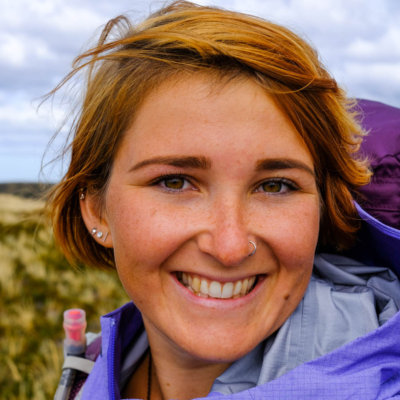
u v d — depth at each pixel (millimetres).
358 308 443
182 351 459
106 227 480
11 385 1438
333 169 446
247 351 415
